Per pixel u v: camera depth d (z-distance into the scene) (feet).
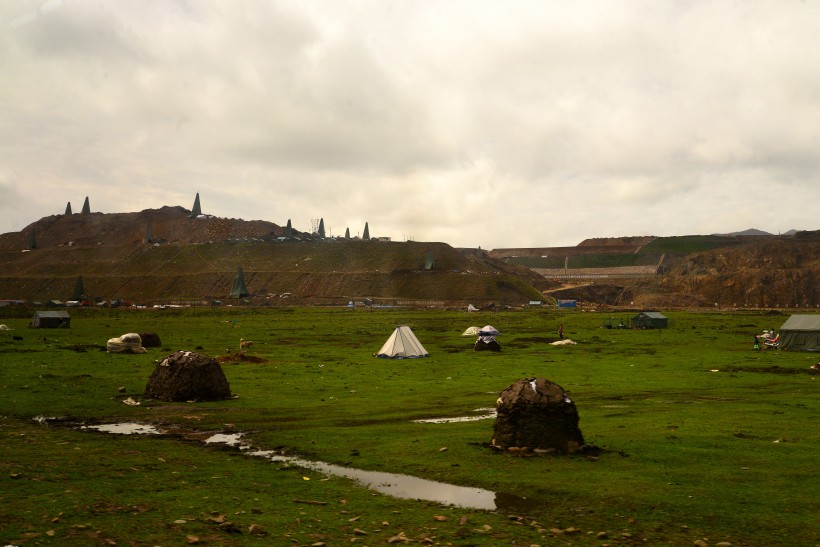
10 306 599.16
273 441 69.21
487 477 52.54
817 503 44.65
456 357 187.11
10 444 63.26
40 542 33.35
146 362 152.76
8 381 113.91
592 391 113.70
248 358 163.73
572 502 45.96
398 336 187.11
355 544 35.99
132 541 34.42
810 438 68.18
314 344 237.25
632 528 40.27
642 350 215.31
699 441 66.59
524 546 36.60
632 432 72.18
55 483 46.93
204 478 51.37
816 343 206.80
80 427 77.30
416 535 38.14
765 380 130.62
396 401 101.35
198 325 359.46
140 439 69.77
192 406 94.22
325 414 88.69
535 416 61.82
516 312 599.57
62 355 167.84
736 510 43.45
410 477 53.52
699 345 238.07
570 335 295.07
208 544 34.71
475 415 88.07
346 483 51.60
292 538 36.63
